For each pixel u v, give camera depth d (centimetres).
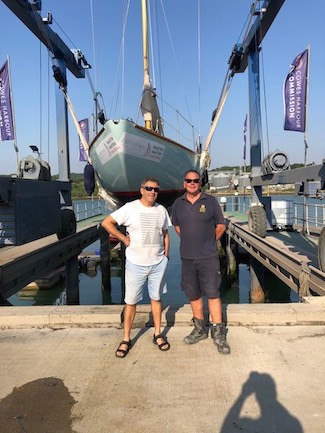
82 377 294
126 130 968
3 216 689
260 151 1338
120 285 1439
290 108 961
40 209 796
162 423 237
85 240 1256
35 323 397
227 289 1413
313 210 1833
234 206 2530
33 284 1284
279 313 395
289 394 265
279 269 794
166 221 354
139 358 325
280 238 1205
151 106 1293
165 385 281
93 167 1150
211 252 350
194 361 318
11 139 1039
